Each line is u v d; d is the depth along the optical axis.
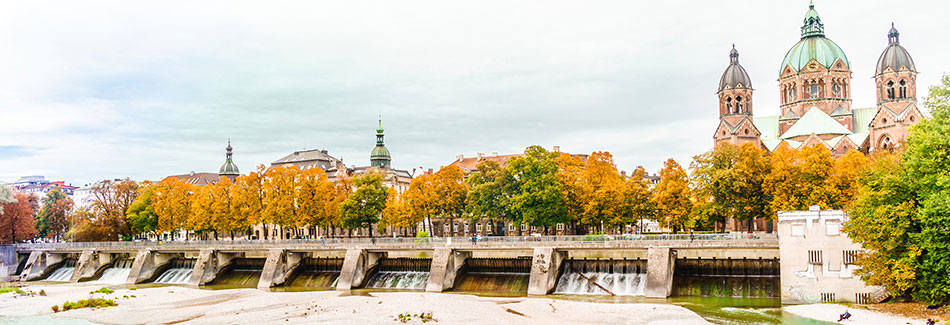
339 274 108.81
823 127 153.25
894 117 140.25
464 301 79.38
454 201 125.69
